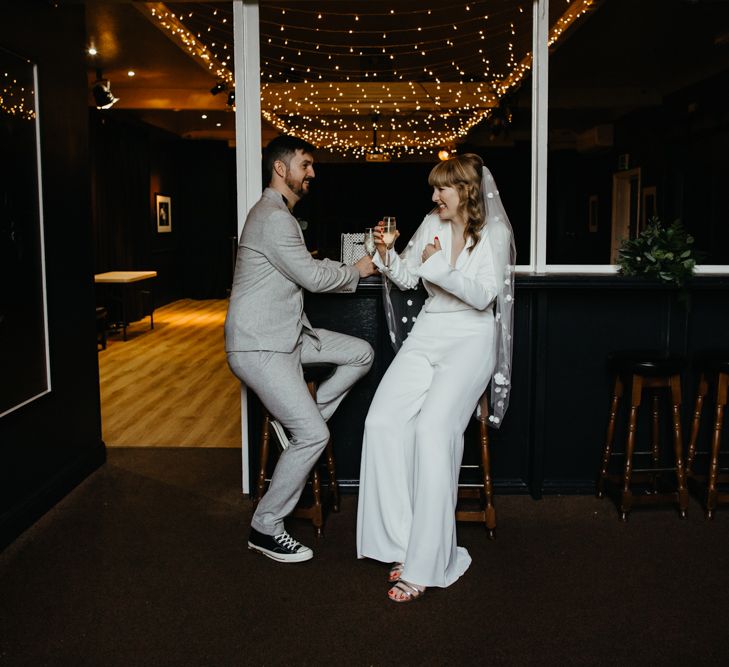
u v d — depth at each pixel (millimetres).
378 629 2486
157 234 12633
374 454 2941
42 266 3537
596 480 3756
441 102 9680
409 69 8586
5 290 3168
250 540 3078
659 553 3057
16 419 3281
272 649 2365
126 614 2584
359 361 3357
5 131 3178
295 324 3062
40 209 3510
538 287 3512
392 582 2824
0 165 3129
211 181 13820
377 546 2936
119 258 10430
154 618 2557
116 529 3338
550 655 2318
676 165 9008
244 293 3025
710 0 3938
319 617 2566
